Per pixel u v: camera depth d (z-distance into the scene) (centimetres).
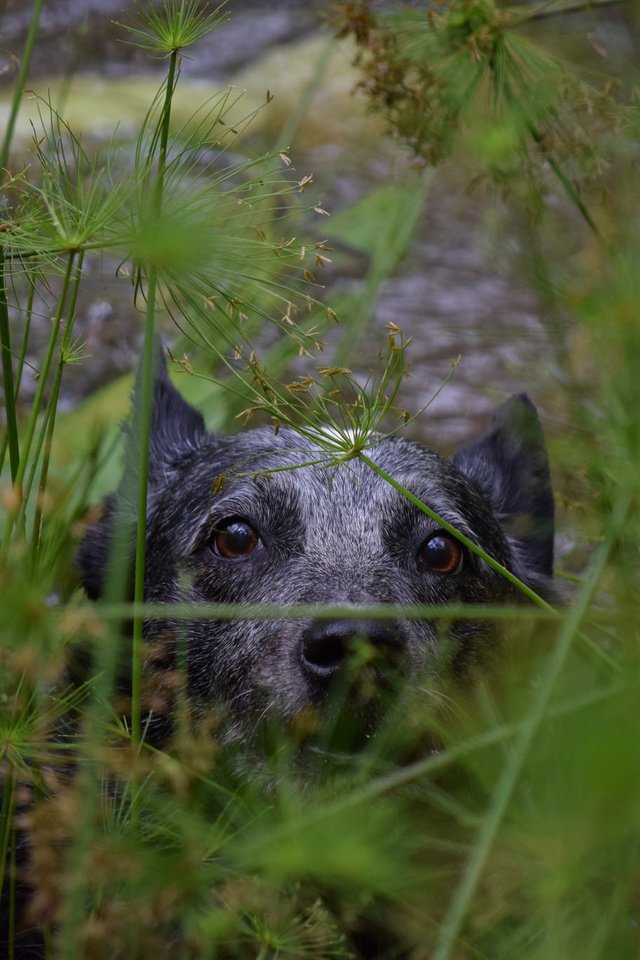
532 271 509
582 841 327
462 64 499
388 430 870
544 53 500
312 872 353
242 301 402
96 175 447
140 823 383
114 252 459
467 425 897
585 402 516
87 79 1248
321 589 506
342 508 543
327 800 421
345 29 514
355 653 442
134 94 1119
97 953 354
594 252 500
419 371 961
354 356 911
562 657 375
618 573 444
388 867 348
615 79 510
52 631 344
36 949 496
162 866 351
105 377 939
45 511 535
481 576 565
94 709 406
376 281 883
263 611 379
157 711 523
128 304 1001
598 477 452
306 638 459
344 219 947
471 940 376
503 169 507
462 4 494
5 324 453
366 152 1177
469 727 452
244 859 338
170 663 534
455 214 837
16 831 513
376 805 401
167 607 370
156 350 696
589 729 333
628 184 502
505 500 664
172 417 670
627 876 350
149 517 621
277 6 1634
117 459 718
